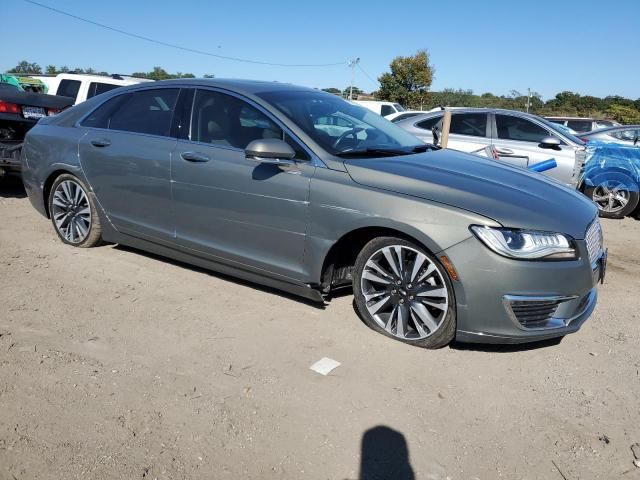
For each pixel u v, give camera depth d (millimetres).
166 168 4238
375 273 3613
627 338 3838
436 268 3291
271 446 2537
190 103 4297
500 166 4117
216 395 2904
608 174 8047
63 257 4863
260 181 3775
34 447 2449
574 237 3250
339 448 2551
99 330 3555
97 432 2568
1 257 4805
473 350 3521
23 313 3732
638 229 7516
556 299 3201
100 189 4719
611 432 2768
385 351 3449
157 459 2416
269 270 3873
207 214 4082
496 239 3107
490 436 2697
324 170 3598
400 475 2402
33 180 5211
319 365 3250
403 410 2859
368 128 4340
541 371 3324
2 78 19516
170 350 3346
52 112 6996
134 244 4695
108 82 10922
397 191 3373
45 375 3002
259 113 3957
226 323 3738
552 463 2527
